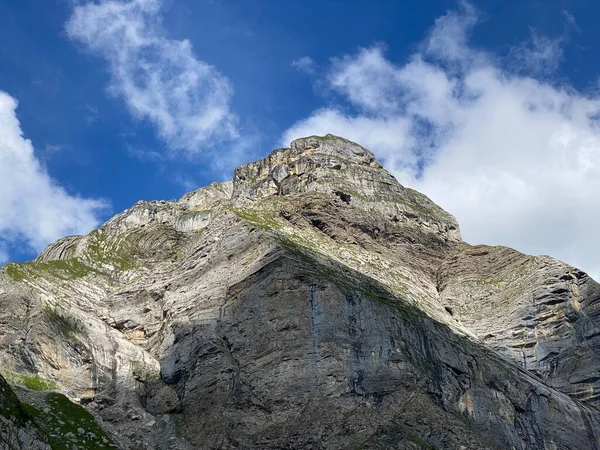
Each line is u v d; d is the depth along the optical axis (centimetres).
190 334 16188
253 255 16775
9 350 15462
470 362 15612
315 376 14512
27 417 11812
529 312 17838
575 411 15838
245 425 14188
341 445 13500
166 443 14350
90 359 15850
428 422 13862
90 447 13275
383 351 14838
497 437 14538
